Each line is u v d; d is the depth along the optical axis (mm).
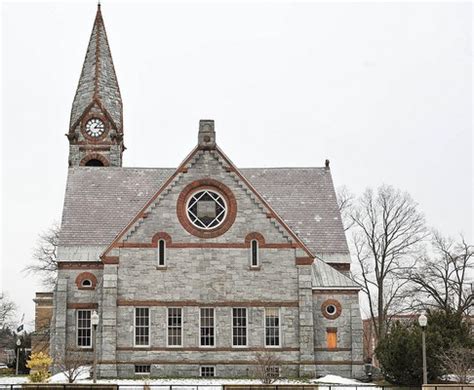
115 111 80375
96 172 71625
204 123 60188
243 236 59188
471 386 41750
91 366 59219
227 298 58562
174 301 58375
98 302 62875
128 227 58938
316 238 67000
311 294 58656
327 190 70750
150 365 57625
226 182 59750
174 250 58875
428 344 50156
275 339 58438
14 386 47094
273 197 69938
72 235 65875
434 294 73562
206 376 57625
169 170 72375
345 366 59406
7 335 133875
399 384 51531
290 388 43594
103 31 82625
